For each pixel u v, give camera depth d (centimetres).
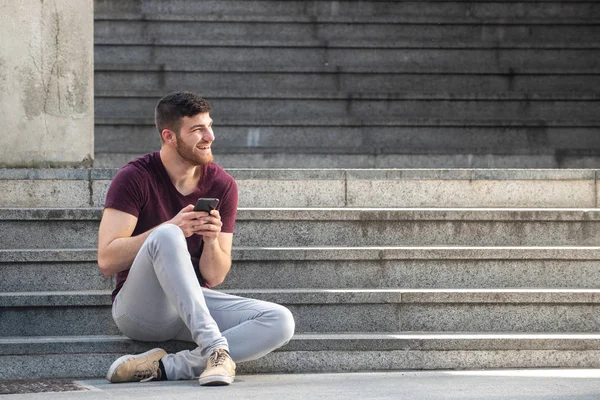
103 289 673
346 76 1212
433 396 511
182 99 586
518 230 737
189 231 573
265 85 1208
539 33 1266
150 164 598
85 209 711
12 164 796
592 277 698
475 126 1171
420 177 784
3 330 630
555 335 640
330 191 779
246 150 1131
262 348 579
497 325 661
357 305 656
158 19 1238
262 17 1251
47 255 668
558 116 1197
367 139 1162
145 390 531
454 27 1262
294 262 685
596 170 793
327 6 1272
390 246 727
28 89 800
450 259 693
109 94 1173
